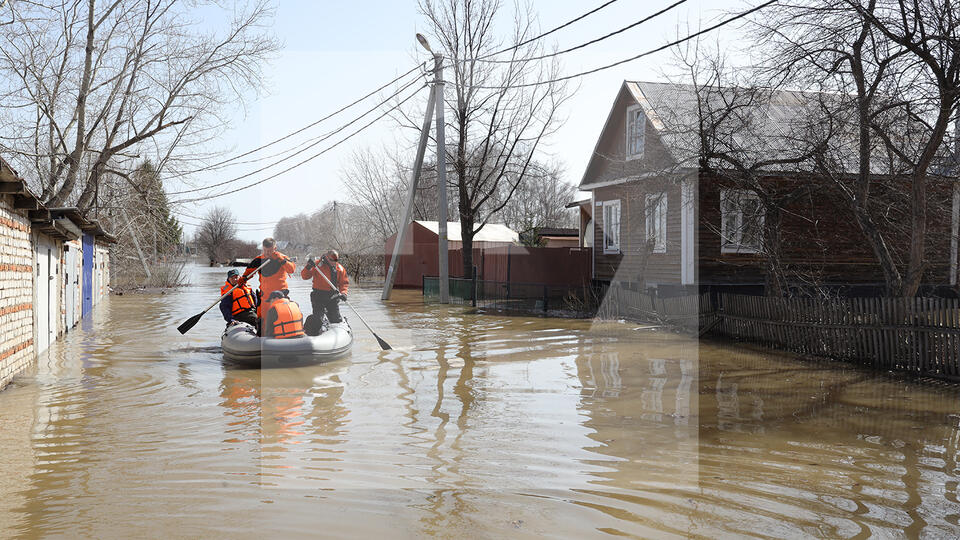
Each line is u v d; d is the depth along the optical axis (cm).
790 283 1080
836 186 922
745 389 647
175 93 1673
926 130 863
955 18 768
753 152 853
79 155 1580
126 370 745
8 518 300
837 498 322
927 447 439
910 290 876
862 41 846
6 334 672
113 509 305
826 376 733
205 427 473
